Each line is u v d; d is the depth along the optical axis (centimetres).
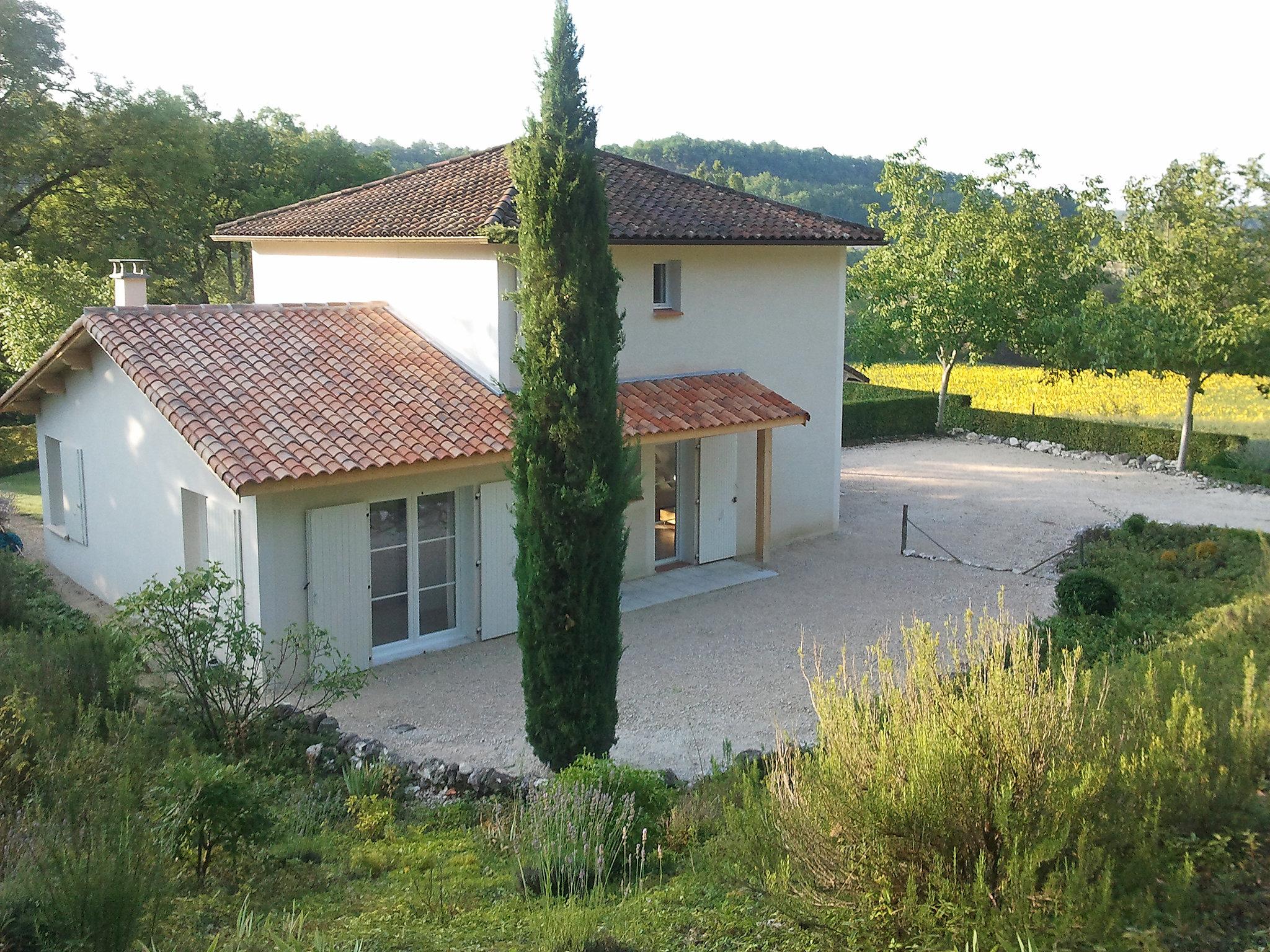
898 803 611
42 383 1775
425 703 1373
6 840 700
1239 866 619
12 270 2472
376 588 1507
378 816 966
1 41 3212
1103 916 543
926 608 1744
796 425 2111
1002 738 620
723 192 2122
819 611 1733
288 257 2073
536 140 1055
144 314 1573
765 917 654
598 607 1087
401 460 1420
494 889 794
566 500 1059
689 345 1922
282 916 723
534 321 1065
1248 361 2716
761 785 941
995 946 542
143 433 1555
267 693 1357
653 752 1227
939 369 5162
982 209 3519
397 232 1711
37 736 877
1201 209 2803
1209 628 1262
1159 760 638
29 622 1513
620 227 1712
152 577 1443
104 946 596
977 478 2833
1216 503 2505
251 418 1404
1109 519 2333
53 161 3491
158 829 789
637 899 708
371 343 1698
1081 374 4656
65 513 1869
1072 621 1509
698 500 1942
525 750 1232
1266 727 714
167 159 3588
